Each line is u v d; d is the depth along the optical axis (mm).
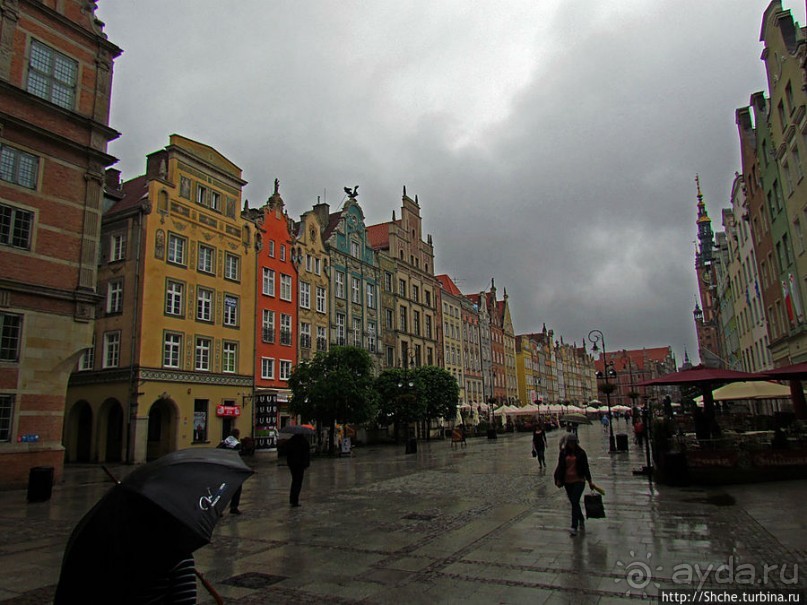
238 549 9266
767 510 11250
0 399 18656
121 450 29906
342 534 10328
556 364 131250
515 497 14484
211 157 35406
